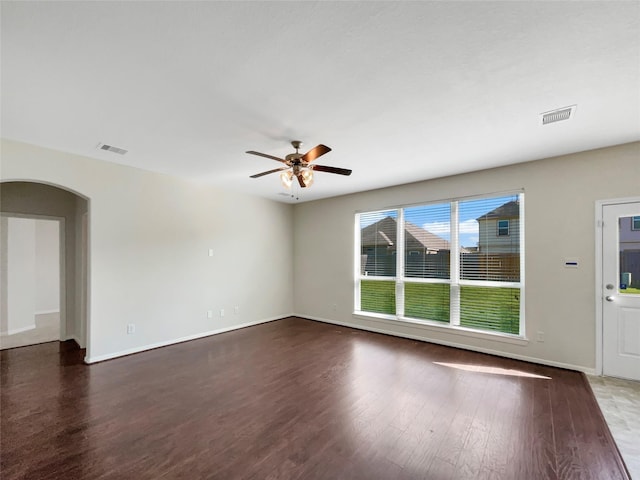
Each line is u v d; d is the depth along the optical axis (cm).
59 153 344
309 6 142
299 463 191
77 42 166
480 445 210
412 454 200
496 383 310
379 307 529
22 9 143
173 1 139
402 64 187
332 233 594
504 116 255
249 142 316
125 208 402
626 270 319
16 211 430
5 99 229
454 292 438
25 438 217
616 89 212
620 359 320
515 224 390
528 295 372
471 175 421
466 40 165
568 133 289
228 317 531
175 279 457
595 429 228
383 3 141
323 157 358
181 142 316
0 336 493
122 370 347
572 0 138
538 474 182
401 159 366
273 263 619
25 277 534
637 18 147
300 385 307
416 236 484
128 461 193
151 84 209
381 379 322
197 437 219
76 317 477
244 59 182
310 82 206
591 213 336
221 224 523
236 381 318
